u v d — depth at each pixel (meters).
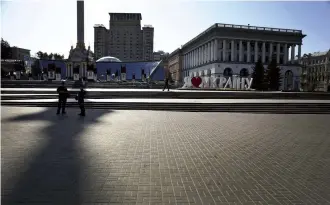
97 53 119.50
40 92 26.72
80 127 11.17
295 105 19.61
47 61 69.25
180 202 4.56
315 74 95.25
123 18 119.69
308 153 7.88
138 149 7.89
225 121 13.88
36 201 4.51
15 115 14.50
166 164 6.57
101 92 24.75
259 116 16.42
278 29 76.38
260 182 5.56
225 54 73.75
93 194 4.81
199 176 5.81
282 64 75.62
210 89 37.16
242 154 7.63
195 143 8.80
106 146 8.14
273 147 8.52
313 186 5.41
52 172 5.87
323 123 13.83
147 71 75.19
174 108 18.62
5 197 4.64
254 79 62.00
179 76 106.31
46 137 9.20
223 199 4.72
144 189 5.07
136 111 17.64
